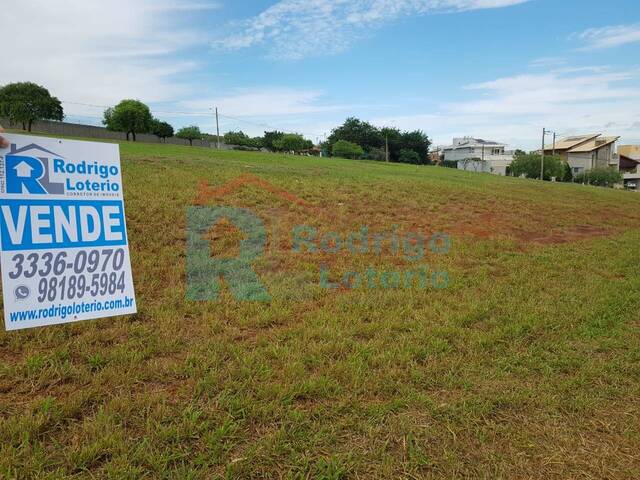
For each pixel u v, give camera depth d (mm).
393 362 3354
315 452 2357
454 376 3191
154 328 3705
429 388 3057
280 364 3234
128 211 7359
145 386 2863
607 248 8680
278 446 2346
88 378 2879
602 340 3986
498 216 11609
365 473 2242
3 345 3283
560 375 3340
